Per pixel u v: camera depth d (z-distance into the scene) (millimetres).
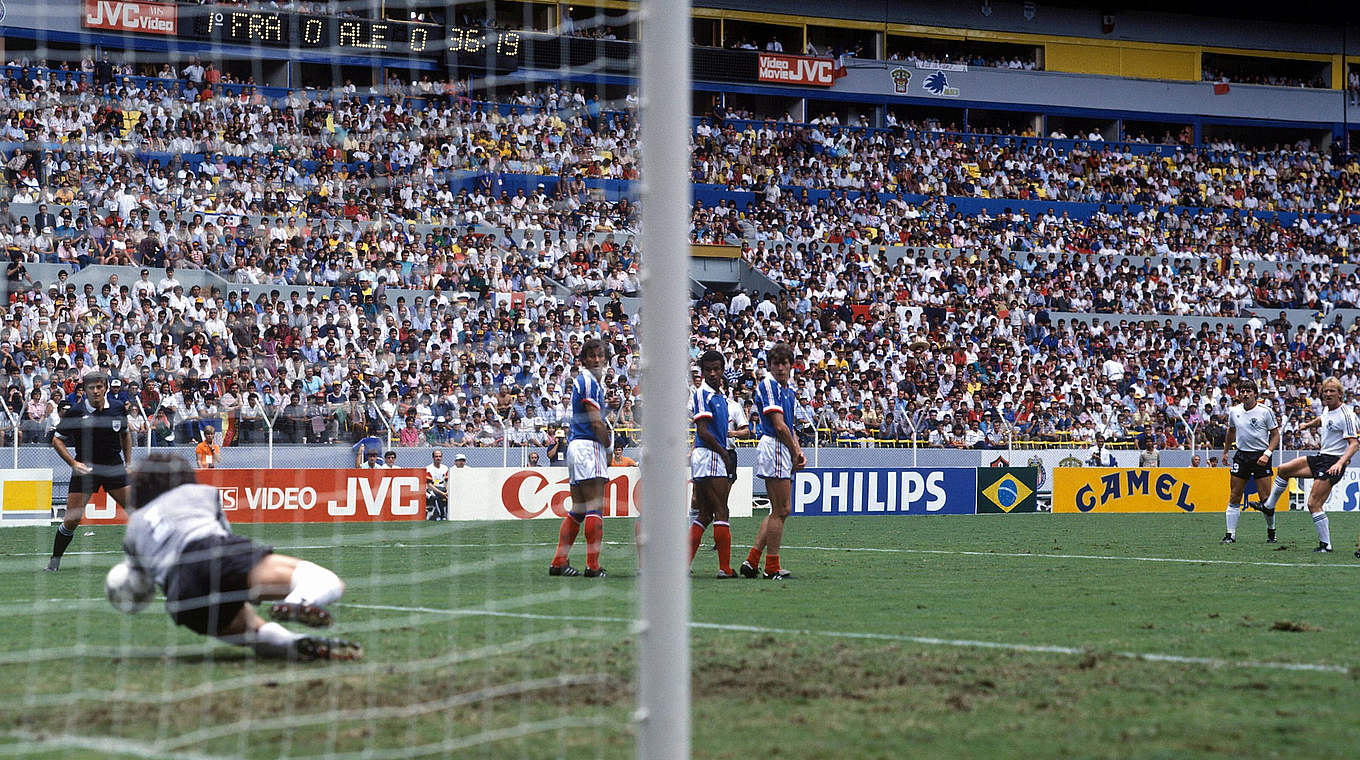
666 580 4223
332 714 5359
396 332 26766
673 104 4410
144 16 30141
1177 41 47719
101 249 25938
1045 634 7812
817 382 29766
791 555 14609
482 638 7438
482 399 25656
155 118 29234
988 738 4930
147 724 5180
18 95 27844
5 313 23297
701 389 11695
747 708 5488
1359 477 27984
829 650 7059
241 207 29047
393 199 31047
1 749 4777
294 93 31859
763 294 34531
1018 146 44312
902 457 27641
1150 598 9961
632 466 22250
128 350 23703
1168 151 45969
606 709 5484
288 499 20672
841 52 44781
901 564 13312
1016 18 46062
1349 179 47188
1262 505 17188
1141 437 30172
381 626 7984
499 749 4773
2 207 25984
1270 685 6066
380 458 23516
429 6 34094
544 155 34438
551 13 36375
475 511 21734
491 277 29375
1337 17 48281
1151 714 5387
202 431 22125
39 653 6863
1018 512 25484
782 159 40656
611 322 29516
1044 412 30594
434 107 33625
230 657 6746
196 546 6473
